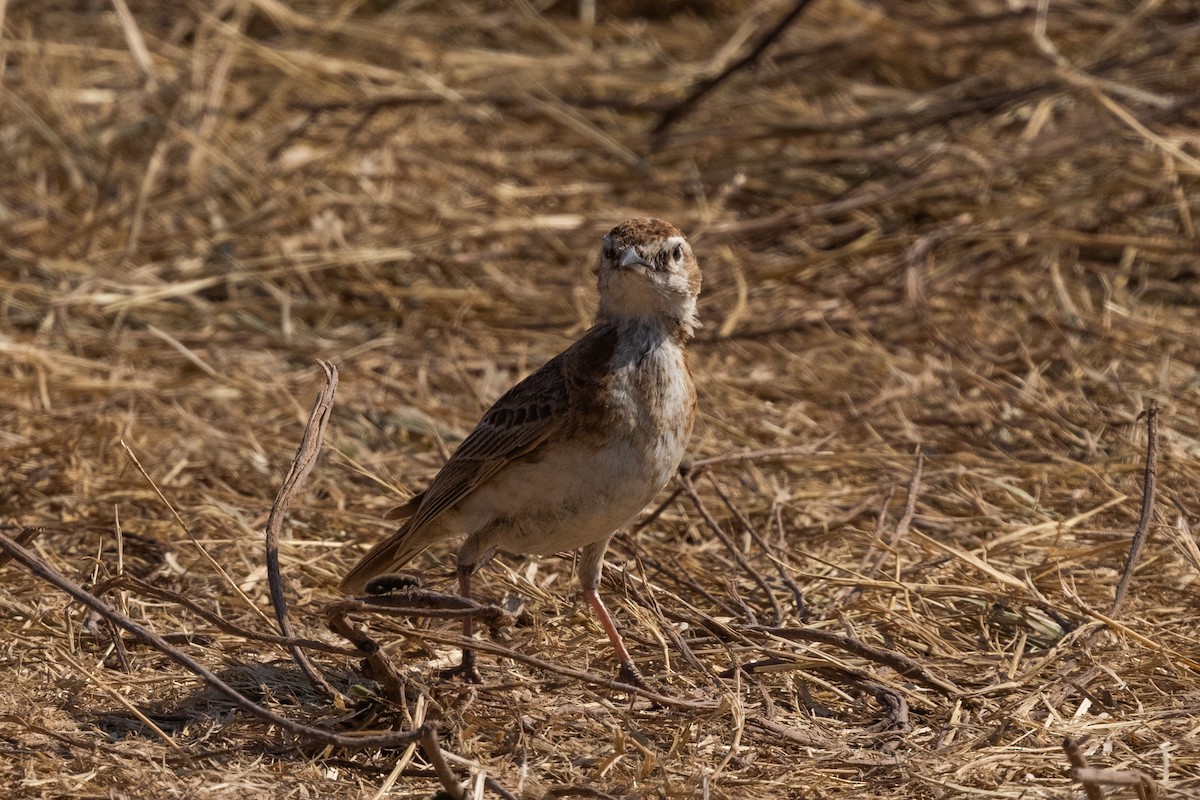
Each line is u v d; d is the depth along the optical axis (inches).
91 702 339.3
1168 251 670.5
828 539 456.1
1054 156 729.0
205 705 341.4
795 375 592.1
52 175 789.9
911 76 898.7
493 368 596.1
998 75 851.4
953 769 311.6
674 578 419.8
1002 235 686.5
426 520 373.7
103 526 444.1
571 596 417.4
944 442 521.7
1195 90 775.7
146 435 519.5
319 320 658.8
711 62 926.4
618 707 342.6
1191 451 503.2
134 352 603.8
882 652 356.2
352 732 323.9
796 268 672.4
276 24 984.9
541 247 723.4
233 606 404.8
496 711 336.8
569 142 842.8
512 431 353.7
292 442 525.3
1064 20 884.0
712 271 692.7
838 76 903.7
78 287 655.8
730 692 338.0
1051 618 393.4
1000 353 604.7
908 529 442.9
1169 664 358.3
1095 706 344.5
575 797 298.4
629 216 746.8
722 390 572.4
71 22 960.3
